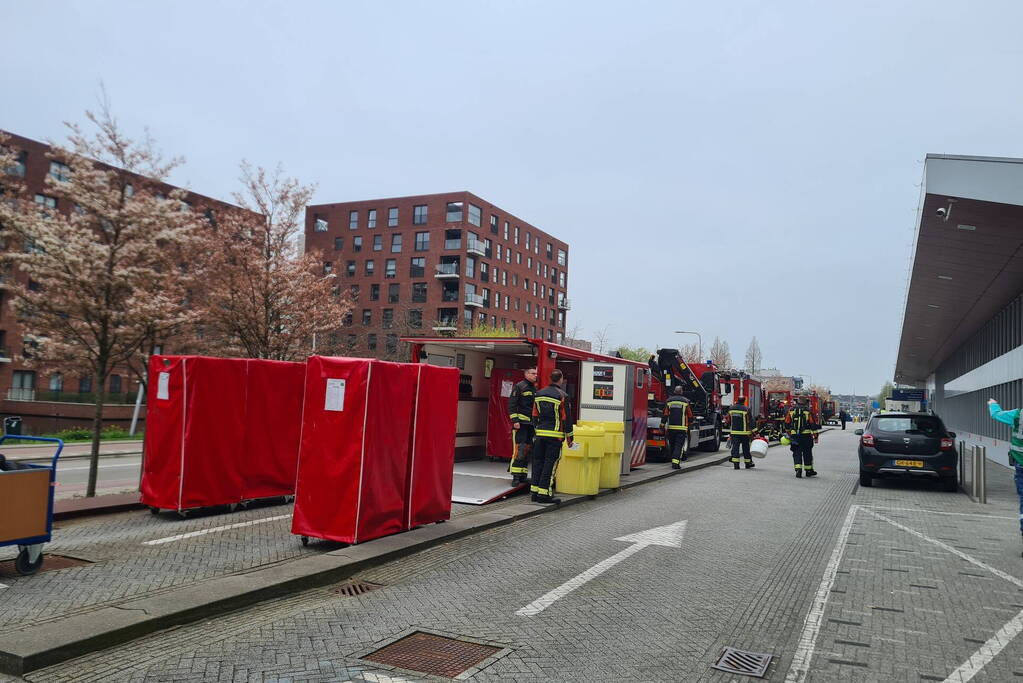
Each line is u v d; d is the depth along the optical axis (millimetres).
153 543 7648
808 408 16781
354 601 5820
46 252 10992
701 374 24328
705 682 4273
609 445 12867
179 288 13391
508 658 4570
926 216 14438
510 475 12836
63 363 16391
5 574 6234
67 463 18375
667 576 6805
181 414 9062
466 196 67125
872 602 6105
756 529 9461
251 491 9781
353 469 7430
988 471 21312
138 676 4156
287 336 23516
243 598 5562
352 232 70750
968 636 5238
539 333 82438
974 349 34938
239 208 23594
